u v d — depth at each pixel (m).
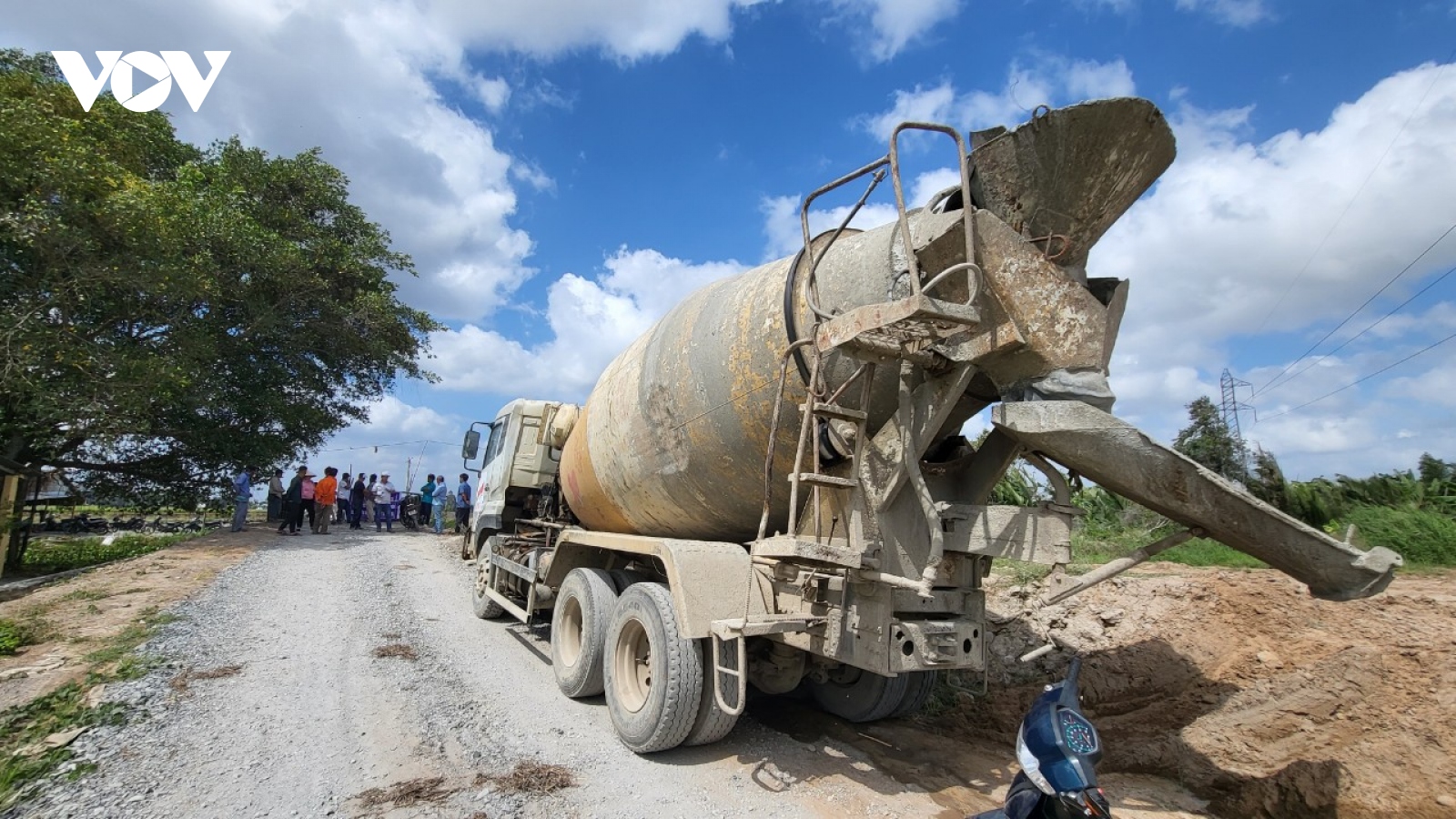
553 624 6.41
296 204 19.36
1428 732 4.27
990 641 6.85
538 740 4.89
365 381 21.33
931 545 3.71
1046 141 3.45
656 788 4.21
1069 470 3.76
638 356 6.09
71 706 4.99
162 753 4.32
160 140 16.11
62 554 15.99
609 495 6.44
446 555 15.51
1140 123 3.35
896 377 4.07
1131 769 4.83
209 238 14.97
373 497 24.58
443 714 5.25
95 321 14.52
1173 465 3.23
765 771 4.54
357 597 9.74
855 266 4.12
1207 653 5.91
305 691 5.61
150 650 6.35
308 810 3.74
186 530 21.89
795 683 5.13
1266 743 4.68
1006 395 3.63
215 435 17.25
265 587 9.98
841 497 4.13
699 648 4.62
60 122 12.41
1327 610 6.16
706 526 5.57
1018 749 2.46
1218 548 9.26
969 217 3.46
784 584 4.47
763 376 4.57
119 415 13.27
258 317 16.86
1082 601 7.38
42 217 11.56
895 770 4.63
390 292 20.62
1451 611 5.66
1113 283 3.76
